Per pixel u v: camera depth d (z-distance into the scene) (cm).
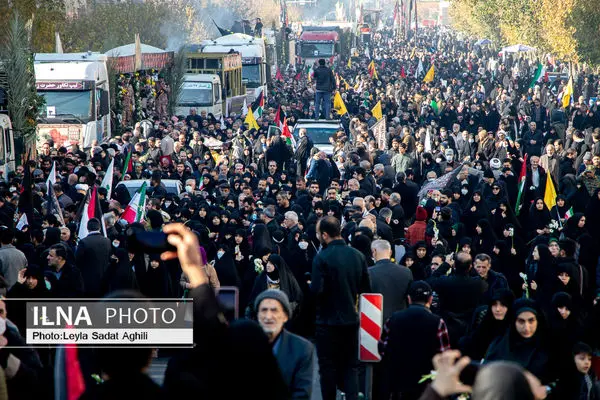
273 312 905
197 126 4684
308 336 1875
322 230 1314
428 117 5497
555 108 5703
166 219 2178
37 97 3691
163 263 1750
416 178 3281
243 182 2702
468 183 2631
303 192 2639
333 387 1292
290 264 1875
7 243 1652
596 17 7912
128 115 4941
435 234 1991
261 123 5000
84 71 4150
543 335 1078
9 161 3266
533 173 2908
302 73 9806
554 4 8206
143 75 5347
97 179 2819
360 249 1550
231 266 1886
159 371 1574
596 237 2355
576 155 3578
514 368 514
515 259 1950
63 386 833
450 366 561
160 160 3322
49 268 1571
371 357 1245
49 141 3453
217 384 646
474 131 5019
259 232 1892
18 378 994
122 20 7531
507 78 8400
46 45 5400
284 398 654
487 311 1147
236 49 6844
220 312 644
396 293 1365
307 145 3628
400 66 10788
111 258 1766
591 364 1207
